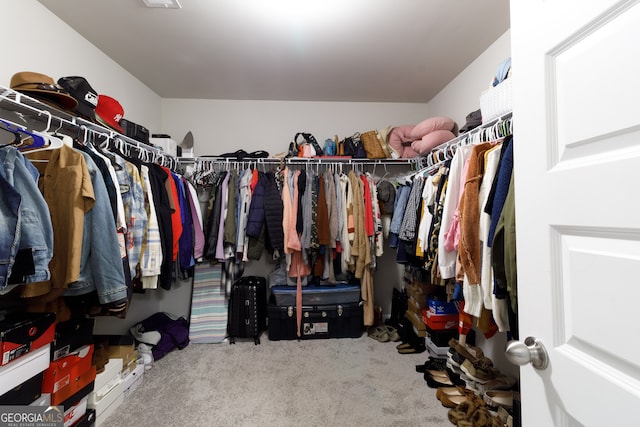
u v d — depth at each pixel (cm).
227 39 187
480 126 155
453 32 181
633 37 38
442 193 153
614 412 39
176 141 273
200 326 238
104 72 202
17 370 101
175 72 229
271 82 247
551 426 49
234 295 236
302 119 284
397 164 276
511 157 97
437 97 270
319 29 177
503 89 134
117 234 123
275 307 238
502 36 184
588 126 43
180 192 197
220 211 228
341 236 236
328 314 240
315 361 202
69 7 157
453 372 175
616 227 39
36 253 90
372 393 163
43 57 156
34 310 118
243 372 187
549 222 50
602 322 41
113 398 149
